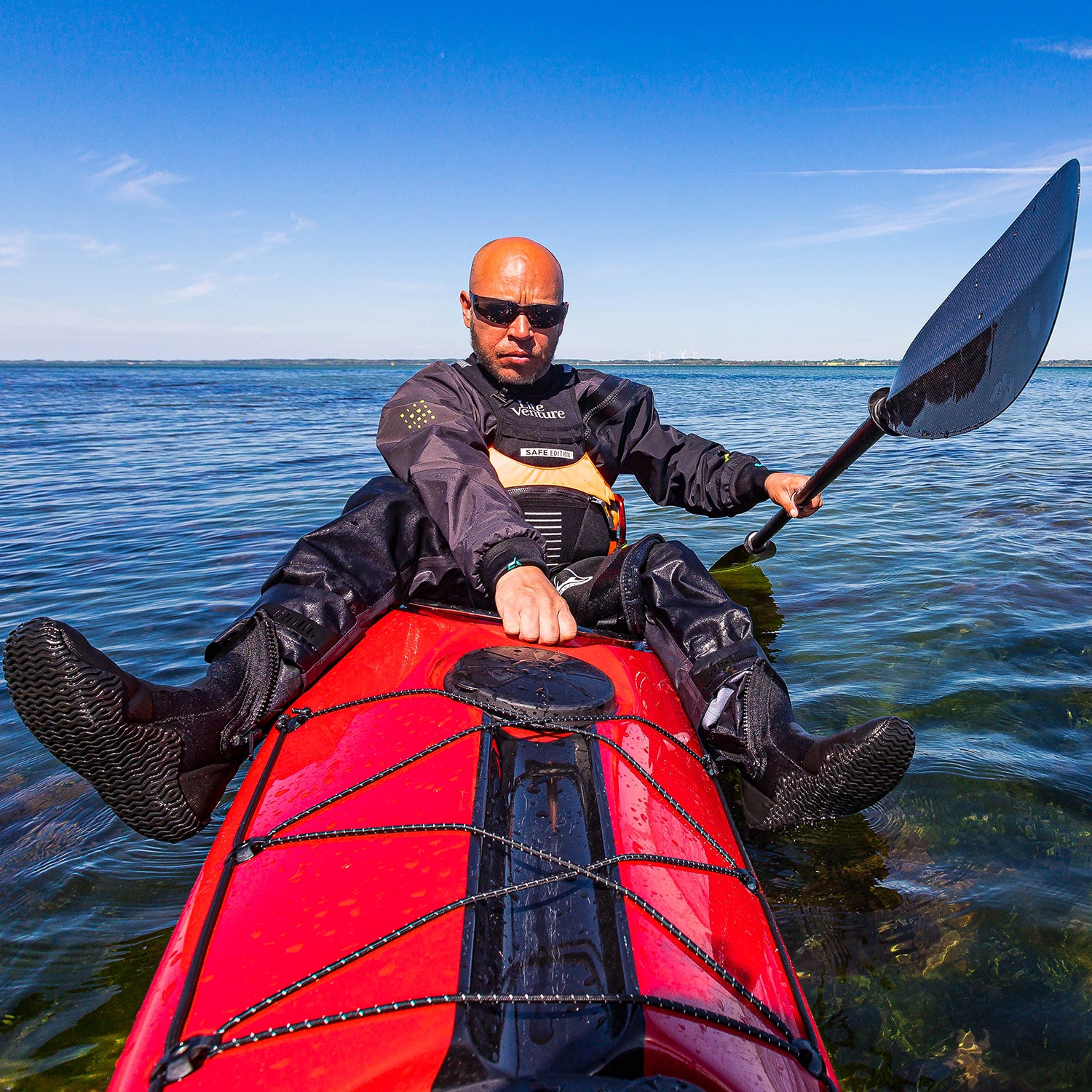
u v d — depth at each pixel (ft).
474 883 3.57
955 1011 4.66
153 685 4.79
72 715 4.36
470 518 6.03
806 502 8.96
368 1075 2.83
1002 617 11.26
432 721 4.85
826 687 9.11
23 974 5.06
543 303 7.38
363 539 6.39
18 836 6.57
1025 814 6.63
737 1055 3.08
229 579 13.80
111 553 15.78
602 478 7.97
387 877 3.67
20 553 15.76
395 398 7.41
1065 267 6.24
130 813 4.79
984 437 36.42
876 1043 4.45
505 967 3.32
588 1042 2.98
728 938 3.73
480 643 6.09
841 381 172.86
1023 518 17.94
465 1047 2.88
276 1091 2.83
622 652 6.25
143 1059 3.08
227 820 4.50
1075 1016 4.63
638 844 4.02
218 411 57.31
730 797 6.79
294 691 5.51
